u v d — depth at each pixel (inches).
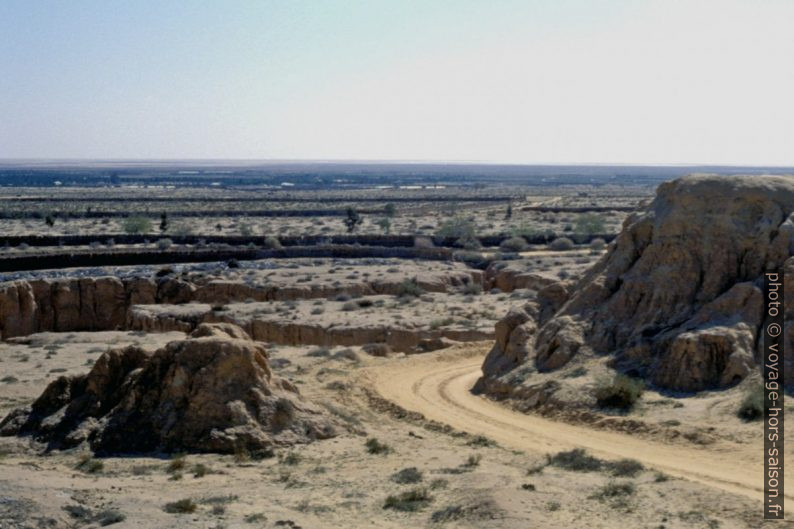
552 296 1895.9
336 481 1169.4
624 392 1475.1
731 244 1669.5
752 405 1339.8
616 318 1701.5
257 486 1147.9
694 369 1497.3
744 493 1072.2
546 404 1571.1
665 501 1024.9
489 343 2320.4
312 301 3243.1
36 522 896.3
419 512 1014.4
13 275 3919.8
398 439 1435.8
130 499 1027.3
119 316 3346.5
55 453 1328.7
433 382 1894.7
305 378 1950.1
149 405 1375.5
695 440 1300.4
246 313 2950.3
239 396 1384.1
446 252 4594.0
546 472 1178.6
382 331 2559.1
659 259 1718.8
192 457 1295.5
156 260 4453.7
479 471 1187.3
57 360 2247.8
